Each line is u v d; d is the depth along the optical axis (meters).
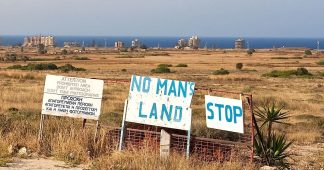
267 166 11.46
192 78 72.12
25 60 143.88
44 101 11.80
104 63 132.12
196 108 28.94
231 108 10.89
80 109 11.70
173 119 11.05
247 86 55.62
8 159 10.48
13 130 12.80
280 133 19.31
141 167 9.77
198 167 10.05
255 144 12.11
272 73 86.50
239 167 10.41
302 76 83.19
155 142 11.34
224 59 165.75
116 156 10.51
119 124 18.09
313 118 26.44
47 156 11.10
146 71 96.00
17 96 30.11
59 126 13.27
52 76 11.80
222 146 11.57
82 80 11.72
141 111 11.23
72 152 10.99
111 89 43.16
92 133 12.12
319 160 13.84
